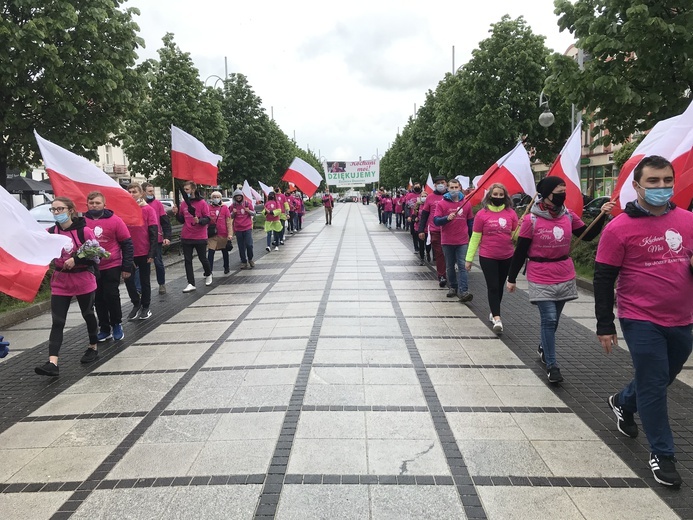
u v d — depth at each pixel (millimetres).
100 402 4742
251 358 5809
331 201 30109
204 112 21297
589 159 36312
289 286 10250
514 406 4457
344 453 3705
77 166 6801
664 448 3260
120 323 6766
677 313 3271
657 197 3184
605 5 9023
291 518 2994
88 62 11266
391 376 5180
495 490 3244
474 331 6785
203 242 10039
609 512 3010
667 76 8859
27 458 3775
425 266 12648
